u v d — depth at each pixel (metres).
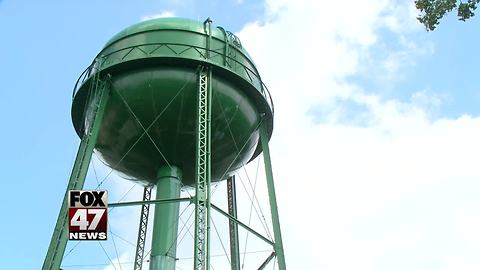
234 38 24.50
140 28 23.59
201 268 17.72
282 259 20.52
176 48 22.53
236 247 25.39
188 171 24.12
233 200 26.66
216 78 22.30
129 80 21.95
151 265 20.91
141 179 25.14
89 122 22.25
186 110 21.77
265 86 24.28
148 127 22.02
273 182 22.75
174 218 22.12
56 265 18.34
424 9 14.78
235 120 22.61
